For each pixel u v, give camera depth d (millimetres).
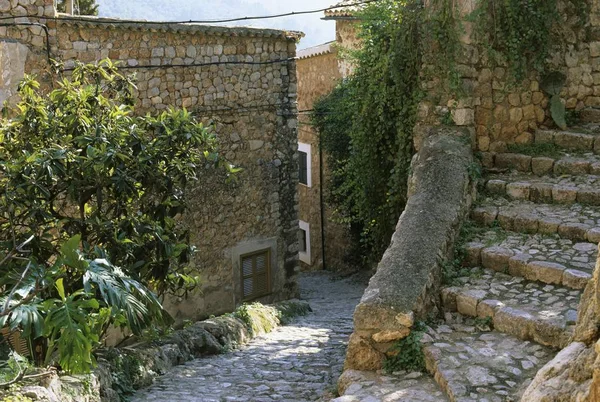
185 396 6379
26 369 5109
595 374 3283
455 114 8148
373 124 8781
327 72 18984
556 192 7387
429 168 7512
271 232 14398
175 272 8516
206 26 12641
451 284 6262
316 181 19750
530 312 5566
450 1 8000
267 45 13820
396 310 5602
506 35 8203
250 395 6324
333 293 16500
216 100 13172
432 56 8156
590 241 6555
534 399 3770
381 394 5027
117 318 5844
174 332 8883
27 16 10469
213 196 13367
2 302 4836
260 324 10562
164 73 12375
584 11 8727
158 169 7992
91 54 11453
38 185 7125
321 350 8805
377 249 9094
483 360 5164
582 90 8898
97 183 7559
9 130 7801
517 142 8477
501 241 6820
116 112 8086
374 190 8961
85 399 5426
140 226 7758
